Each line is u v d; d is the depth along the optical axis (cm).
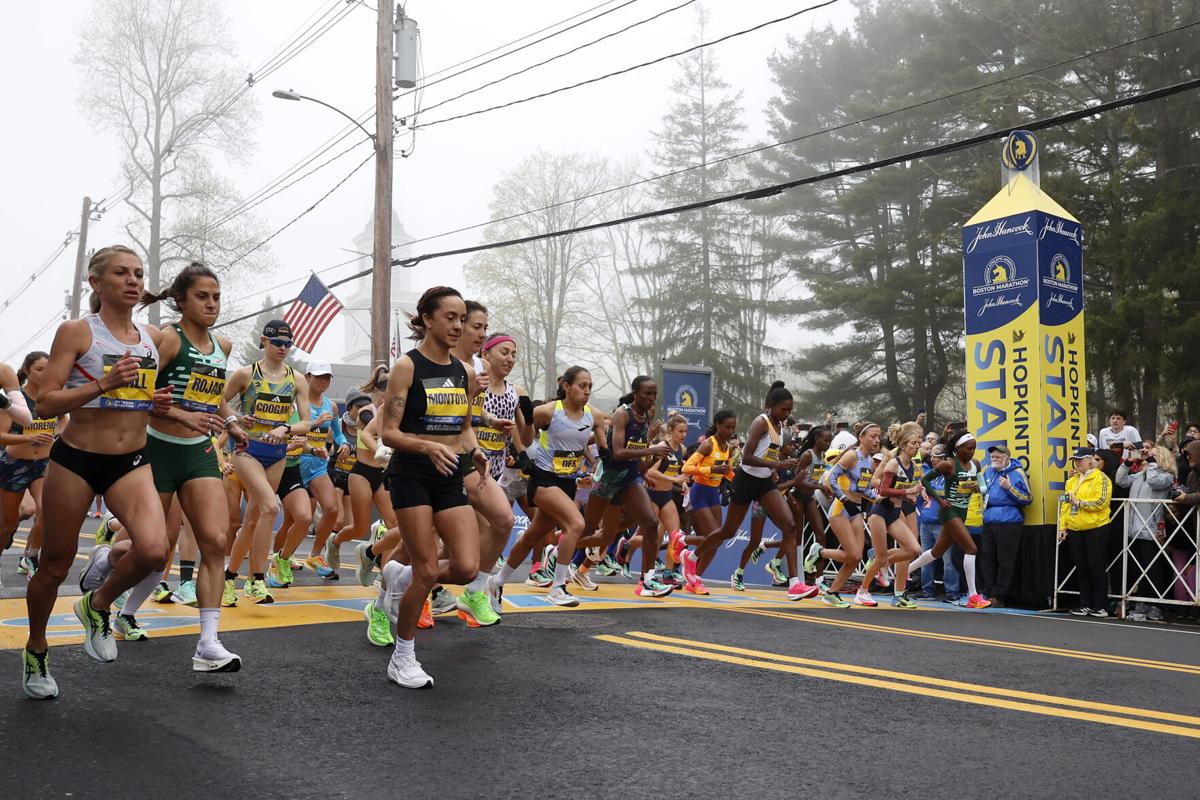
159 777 345
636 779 360
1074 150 3275
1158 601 1048
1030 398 1174
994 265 1214
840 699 504
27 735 387
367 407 986
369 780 349
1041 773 384
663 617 793
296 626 670
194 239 4262
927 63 3828
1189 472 1126
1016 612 1091
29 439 769
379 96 1852
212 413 510
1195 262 2903
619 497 950
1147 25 3042
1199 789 369
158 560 438
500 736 411
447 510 507
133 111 4250
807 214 4394
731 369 5031
